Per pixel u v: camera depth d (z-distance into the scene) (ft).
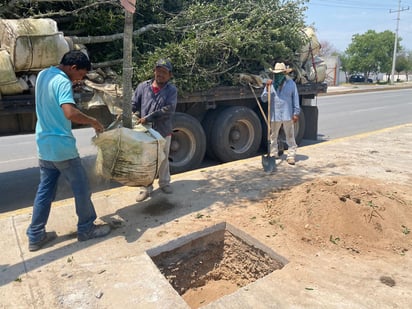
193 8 21.70
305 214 12.71
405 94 81.41
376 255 11.00
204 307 8.77
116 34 18.90
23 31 13.99
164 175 15.58
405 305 8.77
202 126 22.65
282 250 11.16
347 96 75.25
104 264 10.55
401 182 16.89
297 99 19.85
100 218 13.52
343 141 26.08
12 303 8.94
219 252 13.07
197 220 13.20
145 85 14.64
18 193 18.26
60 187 18.30
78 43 17.51
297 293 9.22
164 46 20.59
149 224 12.99
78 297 9.14
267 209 13.98
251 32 21.16
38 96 10.70
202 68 19.95
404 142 25.57
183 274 12.34
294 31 22.84
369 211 12.59
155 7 21.45
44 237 11.58
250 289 9.41
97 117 17.25
